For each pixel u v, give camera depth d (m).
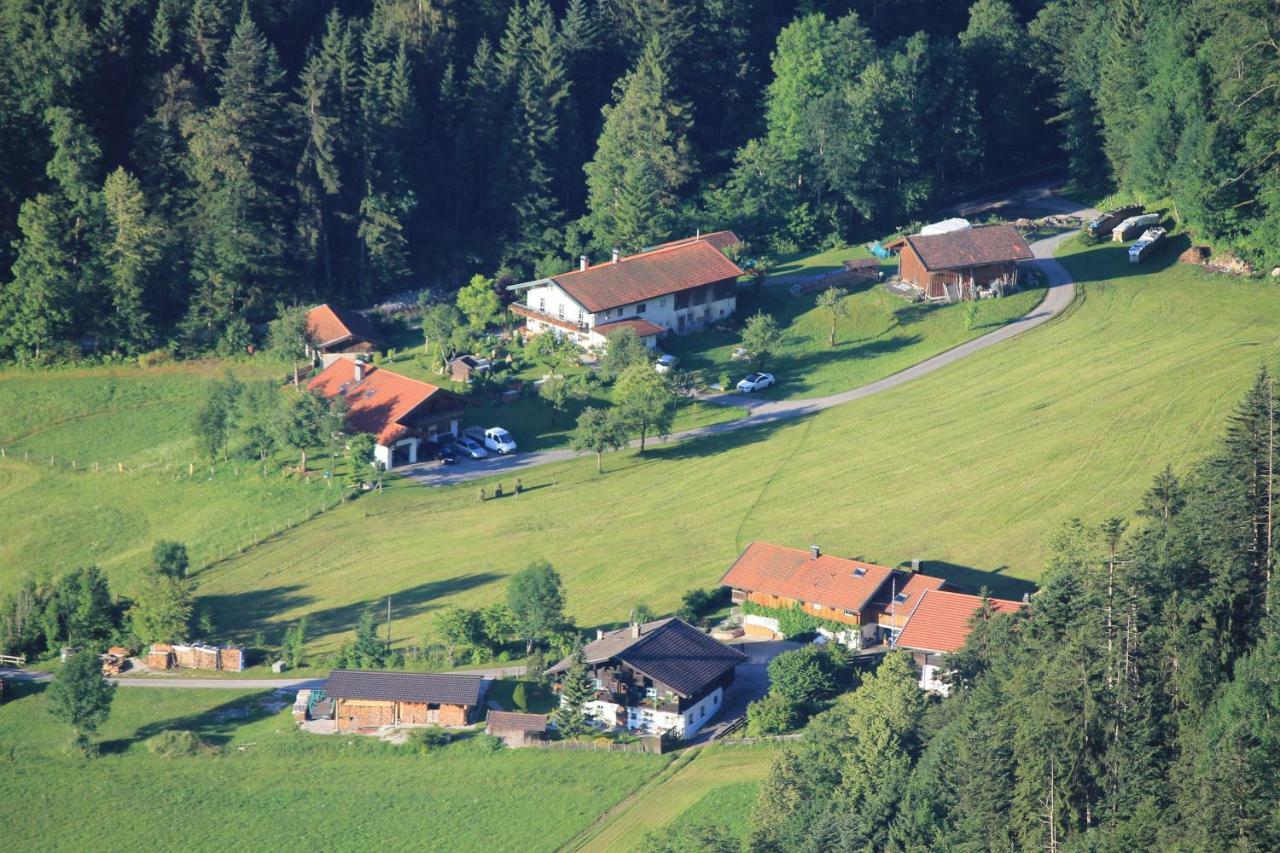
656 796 185.75
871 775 174.50
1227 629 170.12
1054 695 162.38
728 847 166.50
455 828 183.75
